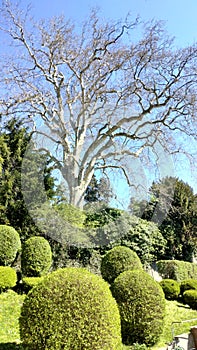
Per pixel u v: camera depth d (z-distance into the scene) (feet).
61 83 40.52
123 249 28.12
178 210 46.80
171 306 27.66
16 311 20.62
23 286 24.58
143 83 38.37
